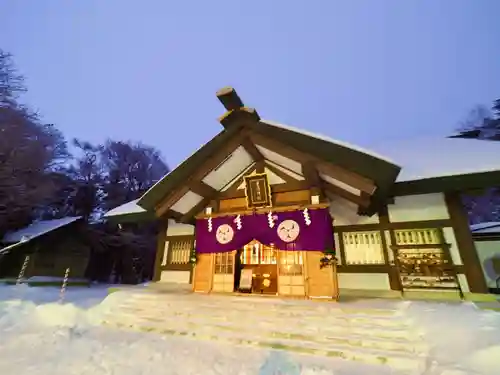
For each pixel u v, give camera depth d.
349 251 6.85
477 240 10.11
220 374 2.91
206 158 7.04
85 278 16.23
